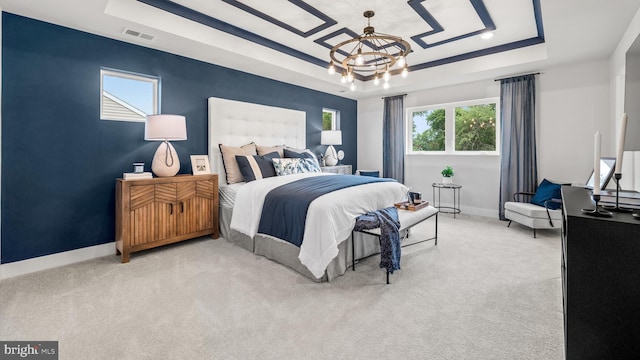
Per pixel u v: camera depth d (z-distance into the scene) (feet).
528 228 13.32
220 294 7.11
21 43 8.34
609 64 12.09
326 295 7.07
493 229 13.14
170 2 9.39
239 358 4.91
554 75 13.43
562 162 13.37
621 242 3.60
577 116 12.91
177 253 10.04
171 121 9.99
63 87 9.09
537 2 9.46
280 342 5.32
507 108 14.56
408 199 11.33
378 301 6.78
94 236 9.77
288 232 8.50
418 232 12.60
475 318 6.07
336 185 9.40
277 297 6.97
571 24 8.91
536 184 13.94
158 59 11.15
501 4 9.58
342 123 19.95
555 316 6.13
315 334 5.55
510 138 14.48
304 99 17.24
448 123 17.11
